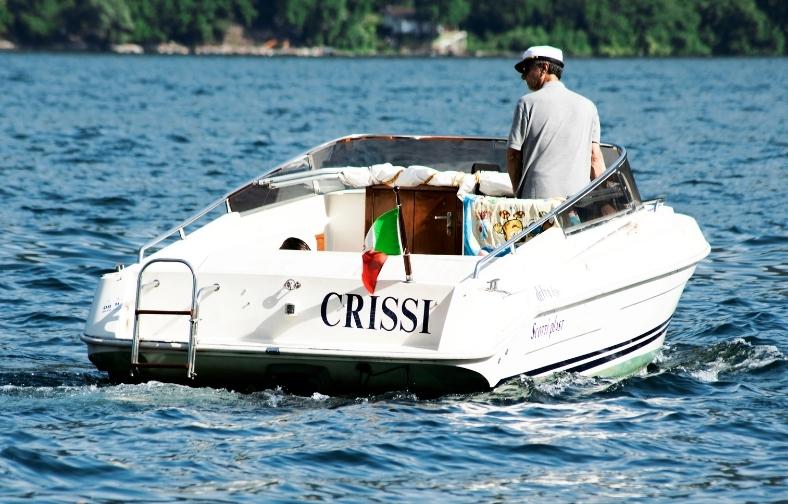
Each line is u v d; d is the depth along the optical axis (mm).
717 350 28688
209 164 72688
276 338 22453
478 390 22562
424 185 27672
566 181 25484
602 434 21656
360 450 20266
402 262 22812
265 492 18484
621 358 26141
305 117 118938
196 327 22156
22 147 81125
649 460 20406
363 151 29531
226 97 157250
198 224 48719
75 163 71438
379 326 22109
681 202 56750
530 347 23078
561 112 25516
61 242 43688
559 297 23547
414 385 22422
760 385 25484
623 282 25234
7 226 46812
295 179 27844
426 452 20344
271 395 22875
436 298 21906
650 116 123688
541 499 18531
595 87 193250
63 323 31625
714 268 39969
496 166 29422
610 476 19625
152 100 147000
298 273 22516
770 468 20109
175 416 21781
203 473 19188
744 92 178125
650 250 26609
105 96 154750
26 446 20062
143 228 47500
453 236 27781
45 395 22906
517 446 20812
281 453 20078
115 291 23078
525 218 24953
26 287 36000
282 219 27625
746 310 33156
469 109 133375
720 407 23641
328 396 22812
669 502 18531
